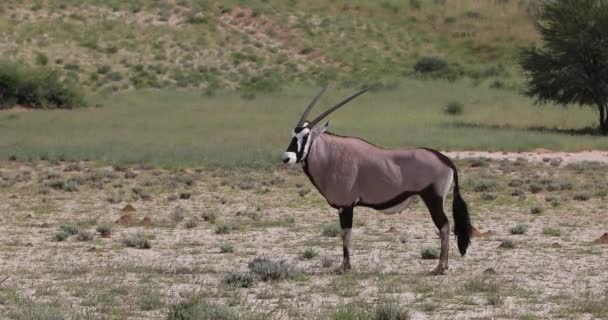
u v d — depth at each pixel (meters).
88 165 148.12
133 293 45.38
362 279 50.66
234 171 138.00
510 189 112.12
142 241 66.12
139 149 166.38
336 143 52.50
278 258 60.38
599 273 52.94
